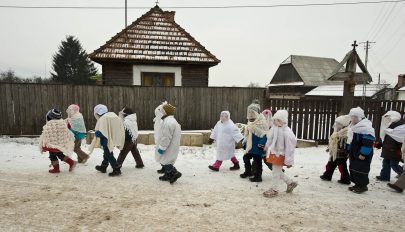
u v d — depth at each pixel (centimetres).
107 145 577
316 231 383
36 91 949
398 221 420
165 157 550
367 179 531
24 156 735
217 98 1048
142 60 1171
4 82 927
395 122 598
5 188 511
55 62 5266
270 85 4772
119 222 392
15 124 950
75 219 398
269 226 393
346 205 476
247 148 584
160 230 372
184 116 1036
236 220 408
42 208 432
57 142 590
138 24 1310
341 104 984
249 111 591
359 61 961
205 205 457
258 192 527
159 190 520
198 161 741
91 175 598
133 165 687
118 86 990
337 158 579
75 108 670
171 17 1486
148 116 1017
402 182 534
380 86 3350
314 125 977
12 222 386
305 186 568
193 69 1247
